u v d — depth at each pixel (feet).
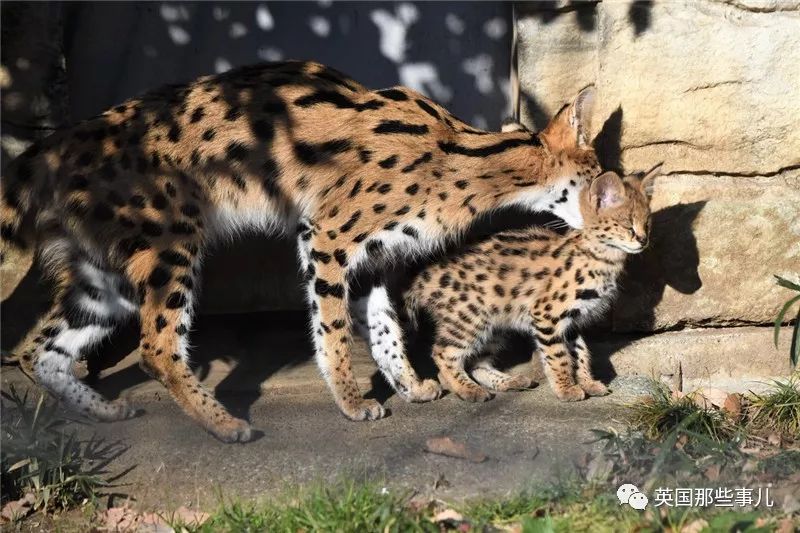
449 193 29.22
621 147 30.73
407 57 36.22
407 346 33.88
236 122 28.96
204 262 34.86
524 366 33.04
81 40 35.01
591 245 29.86
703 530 21.48
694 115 30.40
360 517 22.13
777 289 31.35
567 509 22.97
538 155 29.50
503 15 35.78
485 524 22.31
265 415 29.55
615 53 30.09
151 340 28.53
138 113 28.96
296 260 35.19
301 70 29.91
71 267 29.40
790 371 31.60
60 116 31.73
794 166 30.94
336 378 29.17
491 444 27.02
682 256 31.12
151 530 23.20
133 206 28.27
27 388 31.17
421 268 30.91
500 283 30.42
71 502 24.81
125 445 27.66
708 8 29.81
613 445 25.75
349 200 28.96
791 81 30.17
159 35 35.53
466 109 36.22
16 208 28.94
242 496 24.76
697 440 25.76
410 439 27.55
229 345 33.88
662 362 31.71
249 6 35.94
